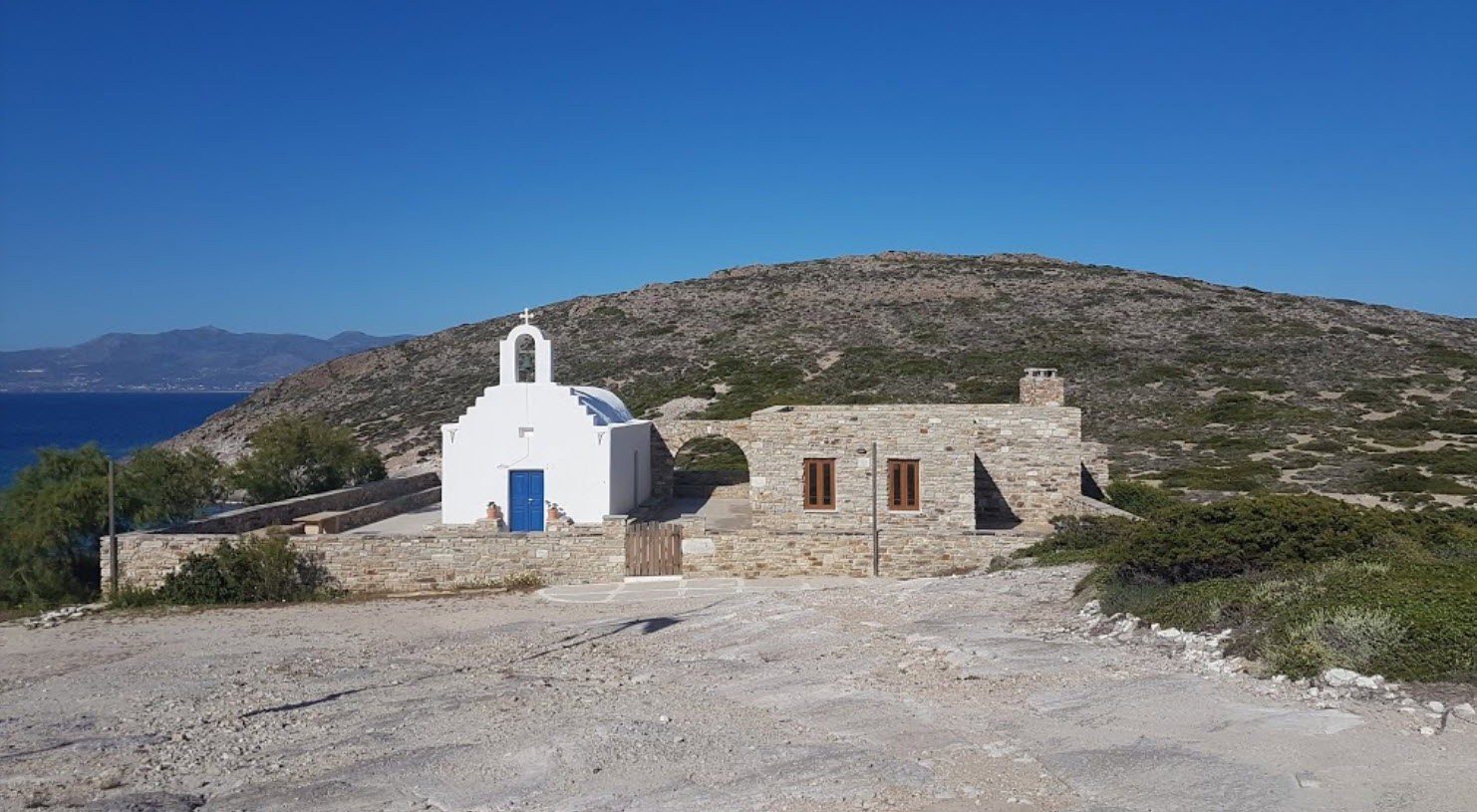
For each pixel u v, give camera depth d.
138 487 33.59
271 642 21.73
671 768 11.07
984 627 17.44
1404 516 18.44
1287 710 11.15
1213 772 9.61
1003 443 33.12
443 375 92.06
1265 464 48.47
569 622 22.17
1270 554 16.75
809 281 110.56
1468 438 53.28
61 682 18.62
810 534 27.70
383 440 71.88
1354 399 64.50
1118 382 71.50
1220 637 14.08
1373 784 9.03
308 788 11.21
